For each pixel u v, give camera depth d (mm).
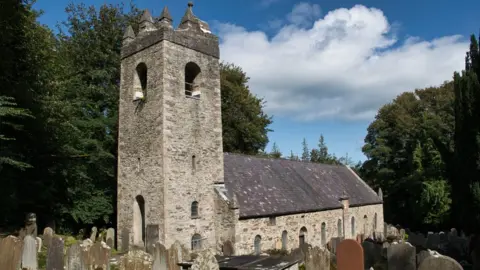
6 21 21812
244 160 28938
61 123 27656
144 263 14352
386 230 38062
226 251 22453
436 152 37844
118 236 23891
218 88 25078
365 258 19500
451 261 9609
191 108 23156
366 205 36281
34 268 16125
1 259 16109
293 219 26266
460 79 20531
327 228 29766
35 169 27625
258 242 23672
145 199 22281
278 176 29828
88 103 32344
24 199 26172
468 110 19984
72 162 29344
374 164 51969
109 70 34844
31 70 25891
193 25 24328
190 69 24703
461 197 20438
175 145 22016
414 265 15102
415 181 40688
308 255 16125
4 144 23875
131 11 37531
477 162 19422
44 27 28453
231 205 22453
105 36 35500
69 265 15180
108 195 31750
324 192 32125
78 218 30297
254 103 46250
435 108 48500
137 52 24031
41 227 28188
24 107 23578
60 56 31562
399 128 48875
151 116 22500
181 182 22000
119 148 24594
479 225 19312
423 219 38688
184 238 21656
